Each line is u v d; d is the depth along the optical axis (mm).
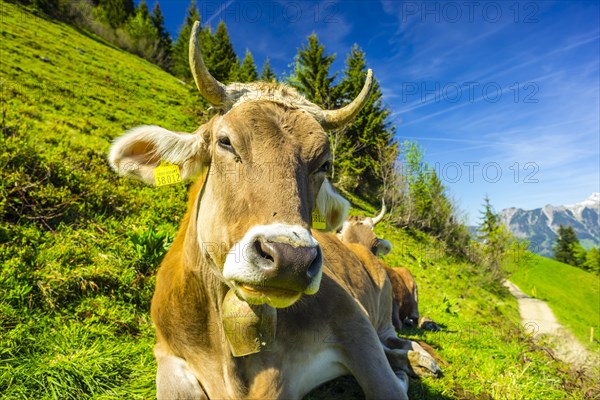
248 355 843
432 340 1860
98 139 3410
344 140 7844
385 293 1657
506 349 1788
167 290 897
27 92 4328
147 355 1206
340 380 1100
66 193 2014
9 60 5457
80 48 8953
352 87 7961
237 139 705
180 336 878
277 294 598
